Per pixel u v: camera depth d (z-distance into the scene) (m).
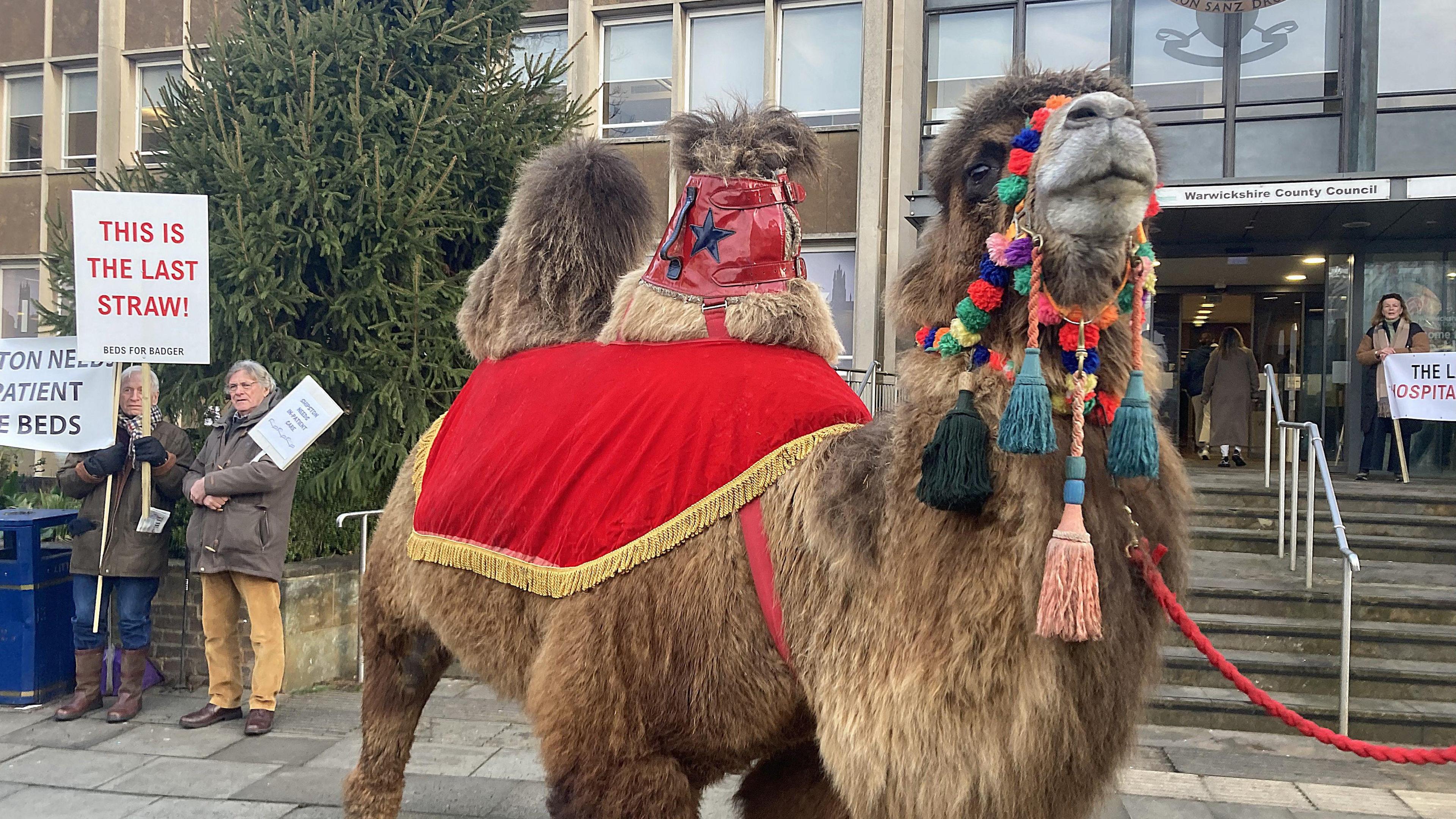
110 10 13.67
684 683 2.05
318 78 6.66
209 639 5.33
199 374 6.90
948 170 1.98
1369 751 1.73
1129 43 11.02
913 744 1.69
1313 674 5.76
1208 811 4.20
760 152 2.55
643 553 2.10
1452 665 5.80
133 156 7.27
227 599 5.32
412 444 6.86
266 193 6.44
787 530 2.01
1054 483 1.68
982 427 1.68
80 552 5.43
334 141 6.67
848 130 11.68
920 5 11.62
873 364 9.37
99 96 13.74
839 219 11.71
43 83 14.40
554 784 2.19
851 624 1.85
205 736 5.12
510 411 2.64
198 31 13.16
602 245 2.99
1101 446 1.79
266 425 5.22
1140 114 1.84
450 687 6.18
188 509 6.18
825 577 1.92
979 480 1.64
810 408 2.15
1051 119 1.69
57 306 7.40
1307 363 11.62
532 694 2.26
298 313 6.73
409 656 3.25
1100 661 1.67
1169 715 5.55
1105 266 1.65
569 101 8.24
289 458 5.21
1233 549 7.71
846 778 1.81
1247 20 10.76
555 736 2.17
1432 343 10.80
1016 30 11.34
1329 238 10.96
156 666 6.10
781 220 2.53
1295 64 10.65
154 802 4.19
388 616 3.16
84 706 5.45
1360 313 11.01
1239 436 11.09
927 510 1.77
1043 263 1.70
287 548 6.23
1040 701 1.64
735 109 2.75
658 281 2.57
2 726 5.25
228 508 5.19
